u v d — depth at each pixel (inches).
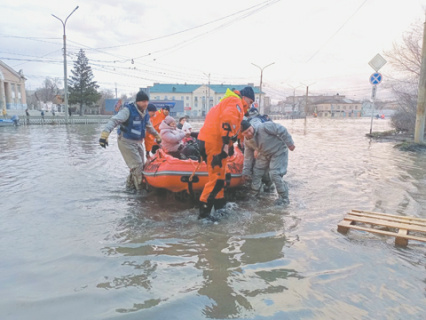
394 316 88.7
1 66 2050.9
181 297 96.7
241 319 86.7
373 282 106.3
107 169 305.1
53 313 89.0
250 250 130.9
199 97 3602.4
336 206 192.7
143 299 95.8
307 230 153.9
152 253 127.6
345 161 358.0
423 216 171.9
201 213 171.0
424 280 107.8
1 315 87.9
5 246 133.6
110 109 2438.5
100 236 145.0
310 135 752.3
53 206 189.8
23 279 107.4
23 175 274.4
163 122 237.8
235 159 228.4
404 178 268.2
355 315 89.0
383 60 646.5
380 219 159.6
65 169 302.8
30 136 692.1
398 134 720.3
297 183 252.4
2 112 1528.1
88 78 2284.7
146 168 221.9
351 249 132.3
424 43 472.7
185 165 203.2
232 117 162.7
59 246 133.8
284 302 94.7
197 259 122.3
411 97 703.1
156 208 190.5
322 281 106.8
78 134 760.3
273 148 201.9
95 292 99.4
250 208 191.0
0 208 184.9
